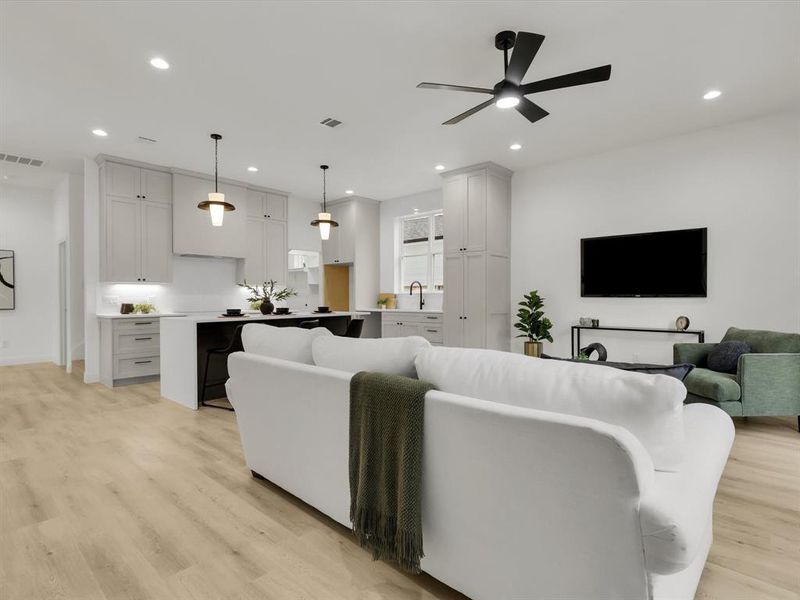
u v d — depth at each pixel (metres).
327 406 1.76
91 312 4.98
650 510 0.93
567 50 2.83
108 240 4.88
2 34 2.63
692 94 3.44
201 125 4.05
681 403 1.06
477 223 5.30
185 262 5.86
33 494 2.15
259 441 2.20
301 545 1.72
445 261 5.63
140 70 3.06
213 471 2.44
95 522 1.88
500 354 1.38
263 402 2.13
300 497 1.97
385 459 1.44
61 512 1.97
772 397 3.00
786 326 3.76
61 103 3.57
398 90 3.38
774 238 3.82
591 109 3.71
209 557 1.64
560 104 3.61
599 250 4.84
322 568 1.57
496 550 1.21
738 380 3.05
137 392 4.44
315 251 7.59
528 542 1.14
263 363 2.10
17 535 1.78
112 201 4.91
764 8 2.41
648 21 2.54
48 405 3.91
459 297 5.49
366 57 2.92
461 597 1.41
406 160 5.13
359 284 7.17
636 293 4.58
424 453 1.36
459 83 3.28
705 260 4.14
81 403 3.98
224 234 5.87
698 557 1.35
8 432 3.14
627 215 4.67
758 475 2.37
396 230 7.27
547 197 5.31
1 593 1.43
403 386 1.40
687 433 1.39
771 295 3.83
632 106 3.66
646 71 3.10
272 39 2.71
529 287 5.48
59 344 6.20
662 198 4.43
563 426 1.03
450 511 1.32
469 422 1.23
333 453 1.76
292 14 2.47
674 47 2.79
